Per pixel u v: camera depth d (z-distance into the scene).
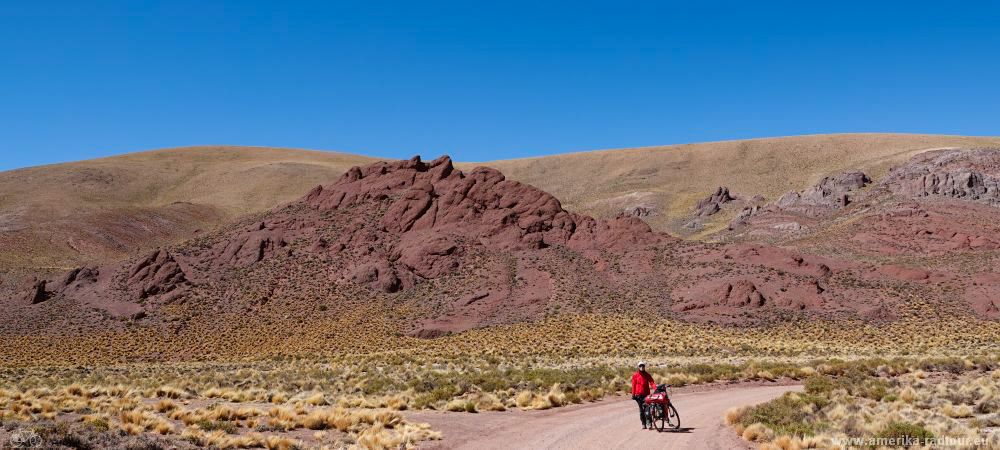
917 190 112.19
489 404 23.62
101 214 142.62
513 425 19.25
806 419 18.50
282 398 24.52
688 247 82.38
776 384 32.06
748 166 199.00
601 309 67.38
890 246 89.44
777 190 168.38
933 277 74.12
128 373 44.62
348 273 77.25
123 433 15.50
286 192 191.62
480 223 85.62
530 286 72.81
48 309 72.31
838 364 36.22
